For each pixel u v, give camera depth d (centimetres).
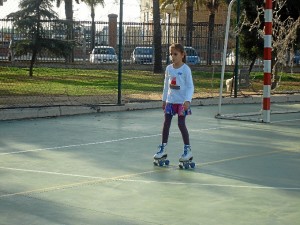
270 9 1323
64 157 911
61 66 3142
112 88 2170
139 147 1015
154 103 1662
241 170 837
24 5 2789
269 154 972
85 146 1015
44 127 1244
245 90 2175
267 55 1366
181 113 841
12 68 2998
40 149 978
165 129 860
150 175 792
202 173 812
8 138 1088
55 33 2897
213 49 3281
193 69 3222
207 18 5188
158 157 855
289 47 2225
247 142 1097
